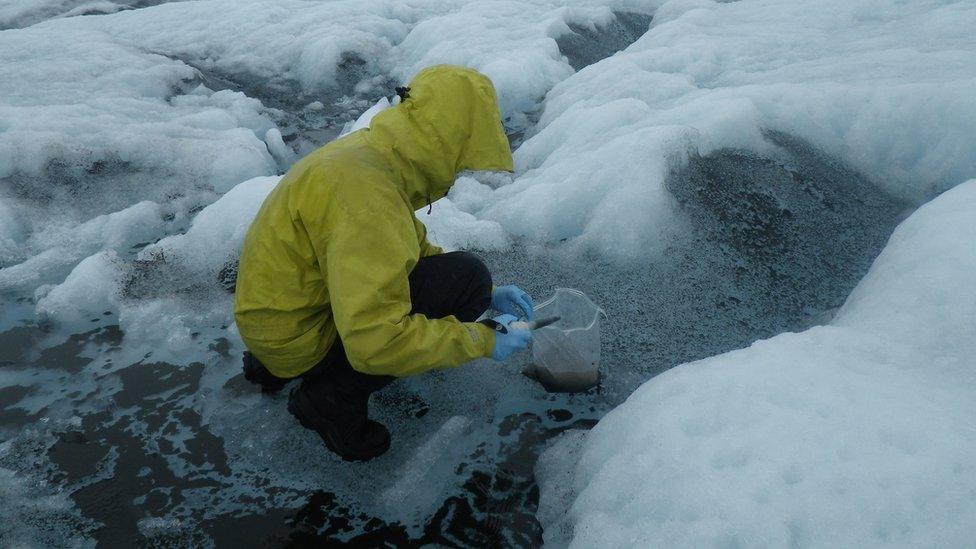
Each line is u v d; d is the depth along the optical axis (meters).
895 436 1.47
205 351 2.53
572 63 5.68
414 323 1.66
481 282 2.11
